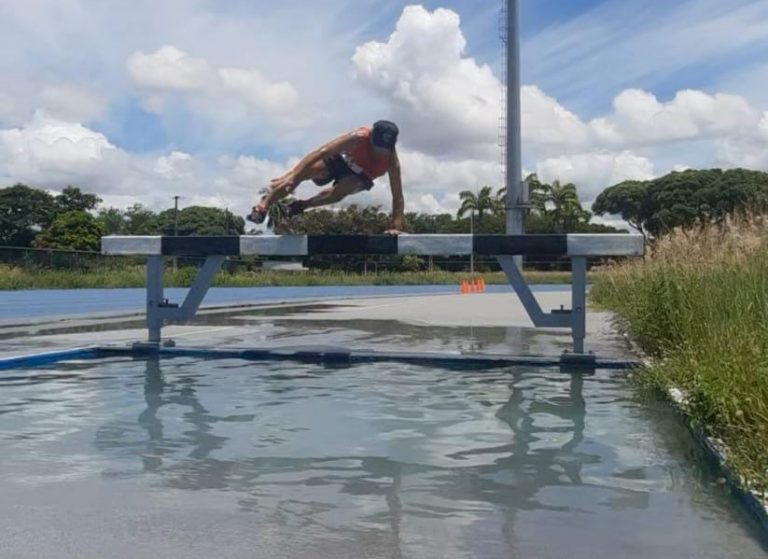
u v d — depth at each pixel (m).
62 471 4.06
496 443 4.77
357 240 9.16
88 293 23.06
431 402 6.23
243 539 3.08
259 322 14.76
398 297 27.86
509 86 26.25
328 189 9.82
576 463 4.29
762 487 3.44
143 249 9.62
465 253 8.92
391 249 9.07
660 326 8.45
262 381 7.35
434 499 3.62
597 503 3.56
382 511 3.43
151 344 9.66
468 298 27.03
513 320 15.38
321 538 3.09
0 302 19.12
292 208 9.91
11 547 2.98
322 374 7.87
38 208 49.44
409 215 68.06
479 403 6.20
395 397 6.46
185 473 4.04
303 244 9.26
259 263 40.84
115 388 6.89
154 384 7.14
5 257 24.30
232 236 9.38
